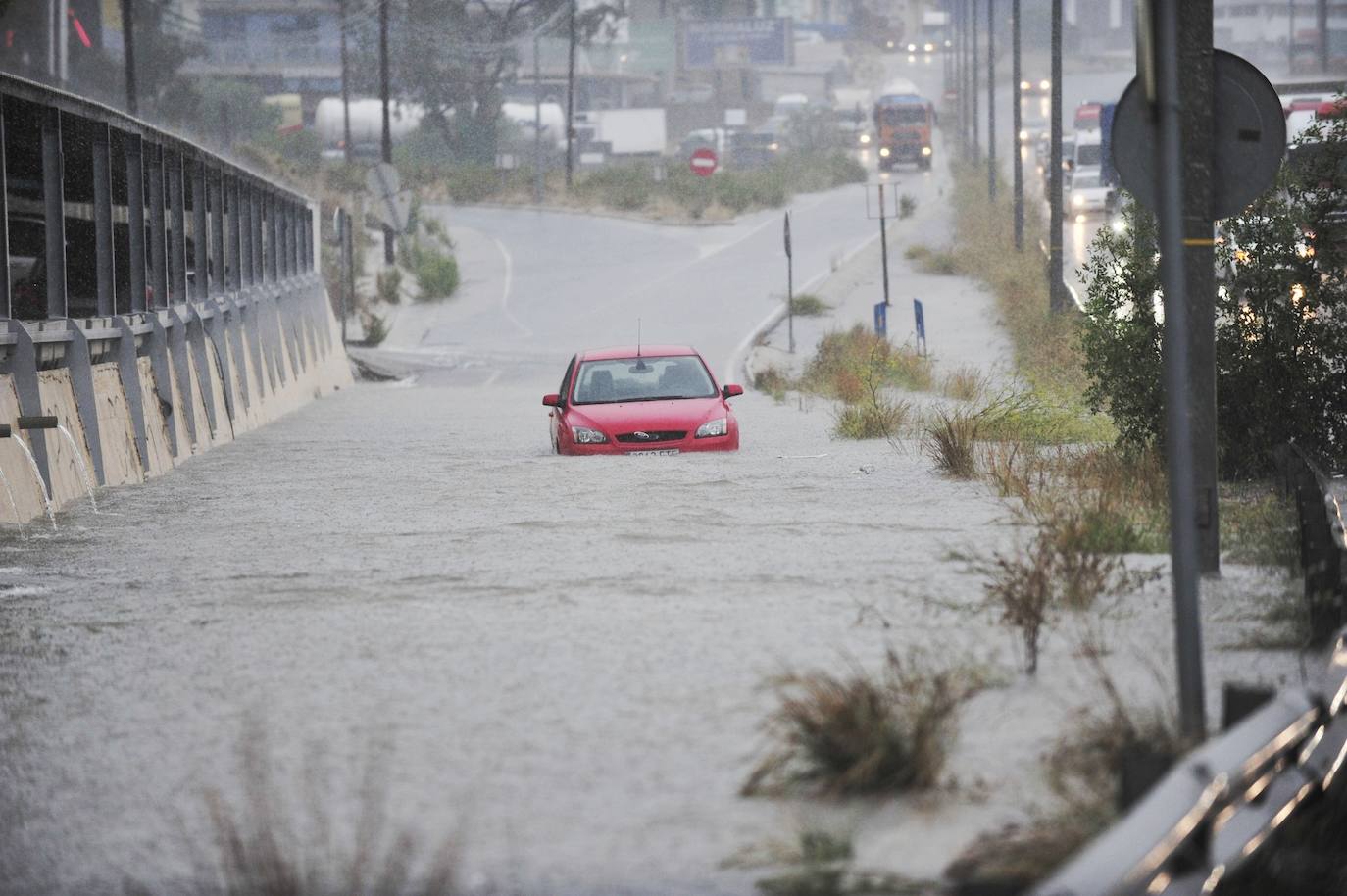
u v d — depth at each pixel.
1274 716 16.39
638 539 40.34
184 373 75.69
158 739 22.22
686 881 15.85
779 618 29.30
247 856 16.89
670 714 22.39
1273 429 48.28
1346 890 15.96
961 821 17.39
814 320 166.50
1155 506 40.34
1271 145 30.08
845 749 18.61
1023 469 50.75
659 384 68.56
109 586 36.00
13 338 51.81
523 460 65.19
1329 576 24.66
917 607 29.94
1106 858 12.06
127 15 167.62
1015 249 185.25
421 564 37.47
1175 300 19.88
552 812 18.16
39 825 18.53
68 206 63.41
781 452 64.56
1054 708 21.88
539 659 26.36
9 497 47.75
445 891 15.66
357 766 20.31
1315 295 48.47
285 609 32.16
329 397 126.12
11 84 53.16
